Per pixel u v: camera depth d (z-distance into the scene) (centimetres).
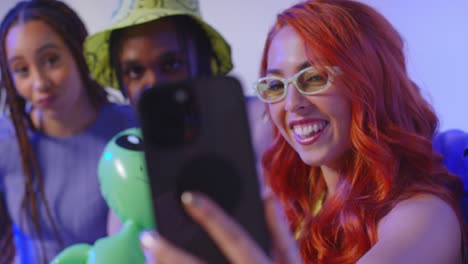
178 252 45
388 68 95
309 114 93
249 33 213
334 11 93
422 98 103
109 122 147
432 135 103
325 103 91
